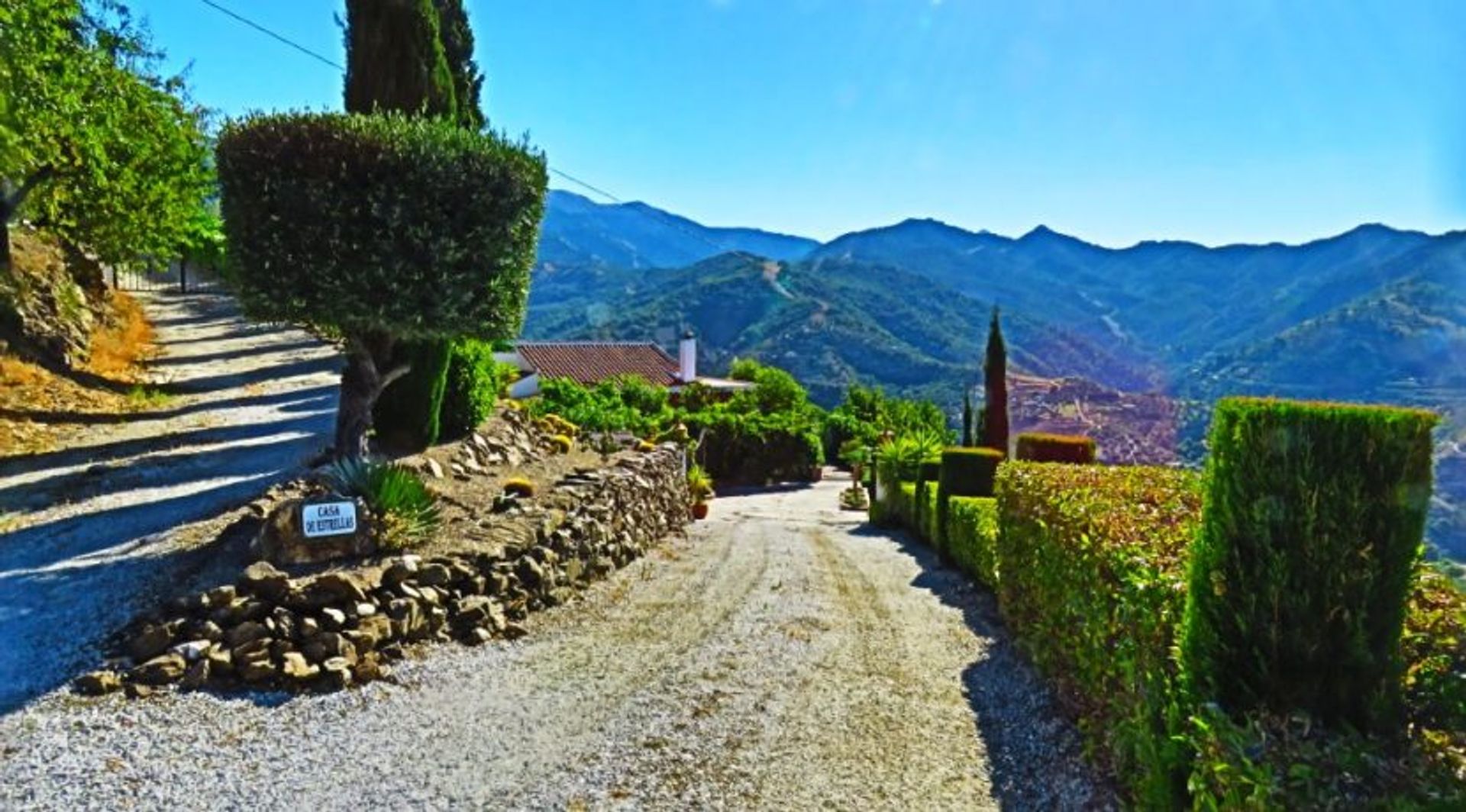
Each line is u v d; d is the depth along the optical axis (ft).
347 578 15.49
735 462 77.00
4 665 13.52
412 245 20.12
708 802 11.23
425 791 11.01
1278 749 7.00
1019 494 18.97
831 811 11.16
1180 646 8.73
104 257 54.03
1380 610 7.66
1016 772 12.62
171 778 10.82
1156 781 9.03
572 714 13.94
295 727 12.53
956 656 18.76
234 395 46.83
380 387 22.45
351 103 26.25
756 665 17.19
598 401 59.06
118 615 15.35
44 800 10.06
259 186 19.52
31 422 33.53
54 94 34.42
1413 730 7.57
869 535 42.32
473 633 17.21
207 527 20.27
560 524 23.09
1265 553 7.89
